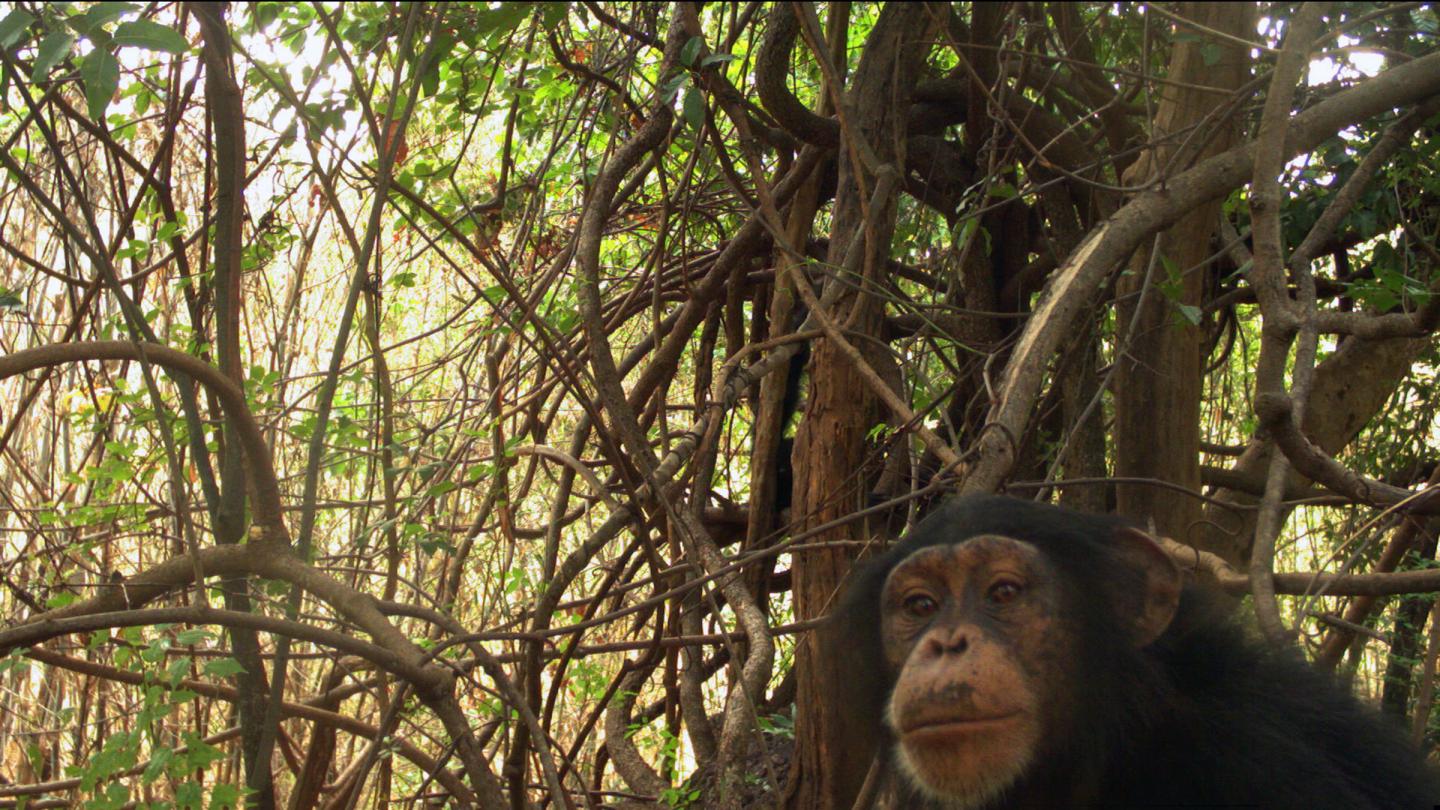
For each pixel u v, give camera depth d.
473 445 1.77
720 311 1.93
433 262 2.04
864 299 1.36
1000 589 0.96
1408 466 1.96
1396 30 1.33
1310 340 1.05
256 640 1.09
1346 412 1.80
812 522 1.44
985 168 1.58
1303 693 1.02
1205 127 1.20
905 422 1.23
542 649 1.31
